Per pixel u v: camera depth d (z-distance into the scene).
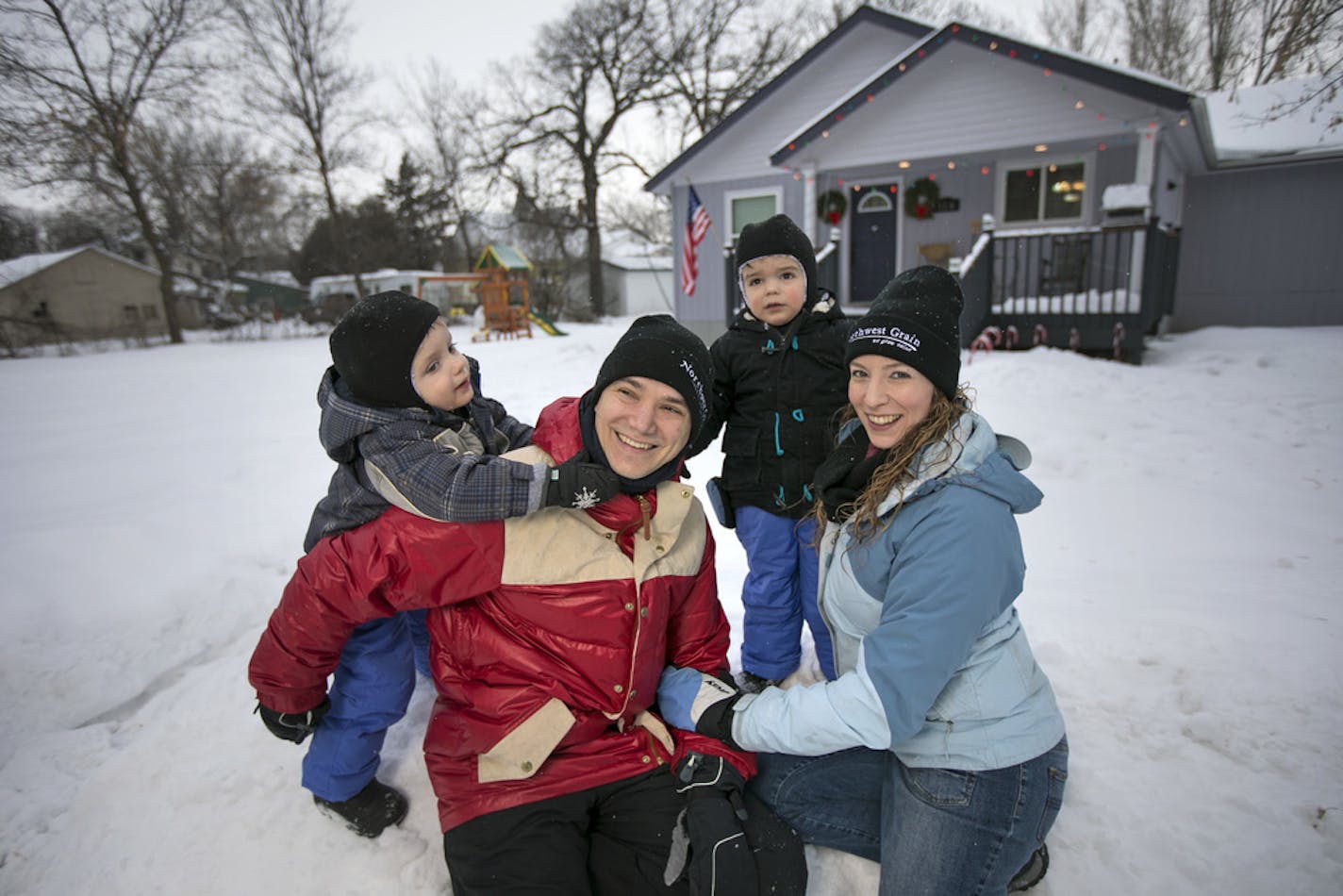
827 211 11.61
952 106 10.23
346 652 1.85
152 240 22.62
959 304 1.64
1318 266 11.58
